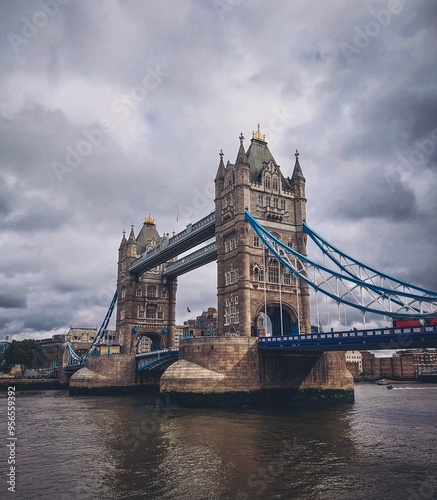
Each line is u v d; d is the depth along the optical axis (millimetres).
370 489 23578
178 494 22922
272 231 74188
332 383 67812
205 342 61688
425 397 90625
